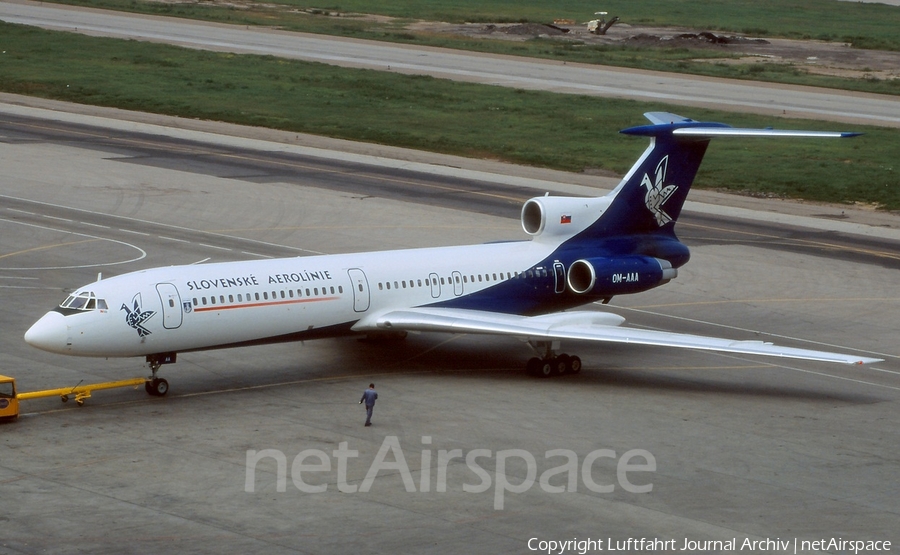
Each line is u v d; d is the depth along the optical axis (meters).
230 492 74.56
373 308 105.12
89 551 65.12
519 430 89.38
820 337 124.62
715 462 83.50
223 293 96.00
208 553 65.25
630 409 96.50
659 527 70.94
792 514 73.81
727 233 175.12
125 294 91.69
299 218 172.00
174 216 170.12
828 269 155.38
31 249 147.75
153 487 75.12
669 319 130.00
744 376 109.44
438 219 174.50
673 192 121.75
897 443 89.69
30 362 103.50
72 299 91.81
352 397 97.12
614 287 115.19
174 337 93.50
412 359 111.12
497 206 186.12
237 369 104.88
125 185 189.38
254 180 198.50
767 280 148.62
